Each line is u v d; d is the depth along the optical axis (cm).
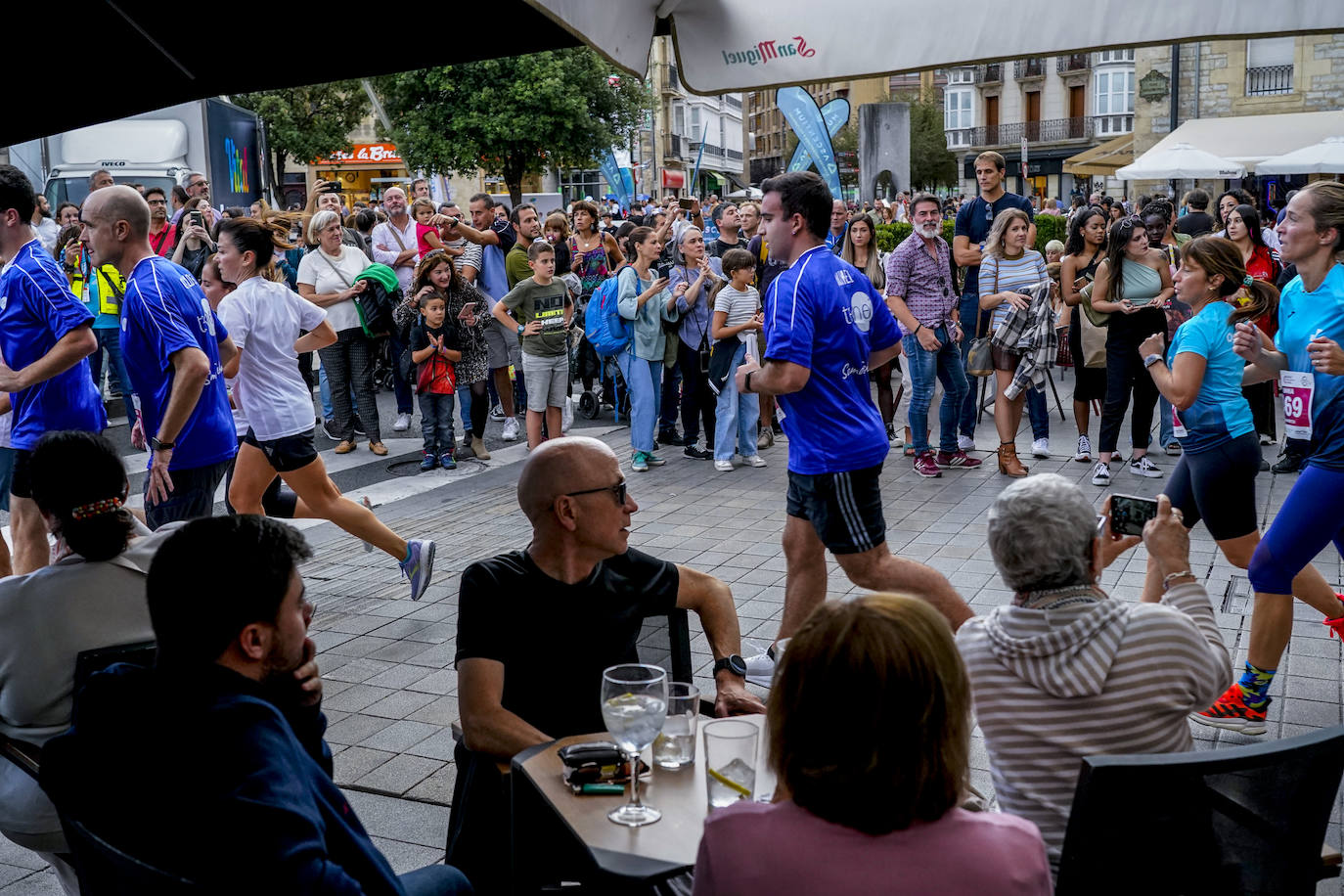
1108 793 221
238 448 621
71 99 341
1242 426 491
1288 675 518
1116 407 880
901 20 358
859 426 485
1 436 553
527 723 317
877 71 363
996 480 916
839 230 1194
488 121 2959
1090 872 227
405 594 677
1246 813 229
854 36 362
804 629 185
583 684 327
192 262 1120
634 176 4488
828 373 481
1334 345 407
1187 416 495
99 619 303
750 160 10700
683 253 1022
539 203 2708
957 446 958
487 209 1238
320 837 216
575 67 3028
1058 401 1138
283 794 215
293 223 1295
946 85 7444
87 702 229
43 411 538
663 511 855
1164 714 255
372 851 238
